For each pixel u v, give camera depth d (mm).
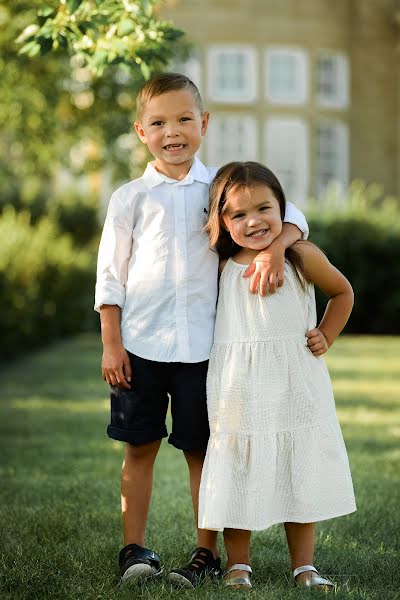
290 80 24438
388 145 24719
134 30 5121
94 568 4062
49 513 5098
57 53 9758
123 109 12852
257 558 4227
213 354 3852
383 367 13086
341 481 3766
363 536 4637
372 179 24703
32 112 12141
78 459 6805
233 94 24094
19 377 12109
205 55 23766
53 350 15758
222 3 23875
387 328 20312
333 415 3822
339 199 20859
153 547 4398
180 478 6004
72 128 13141
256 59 24016
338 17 24500
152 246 3941
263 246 3795
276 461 3730
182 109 3928
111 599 3633
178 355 3869
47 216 23078
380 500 5383
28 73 11906
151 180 3992
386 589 3760
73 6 4703
